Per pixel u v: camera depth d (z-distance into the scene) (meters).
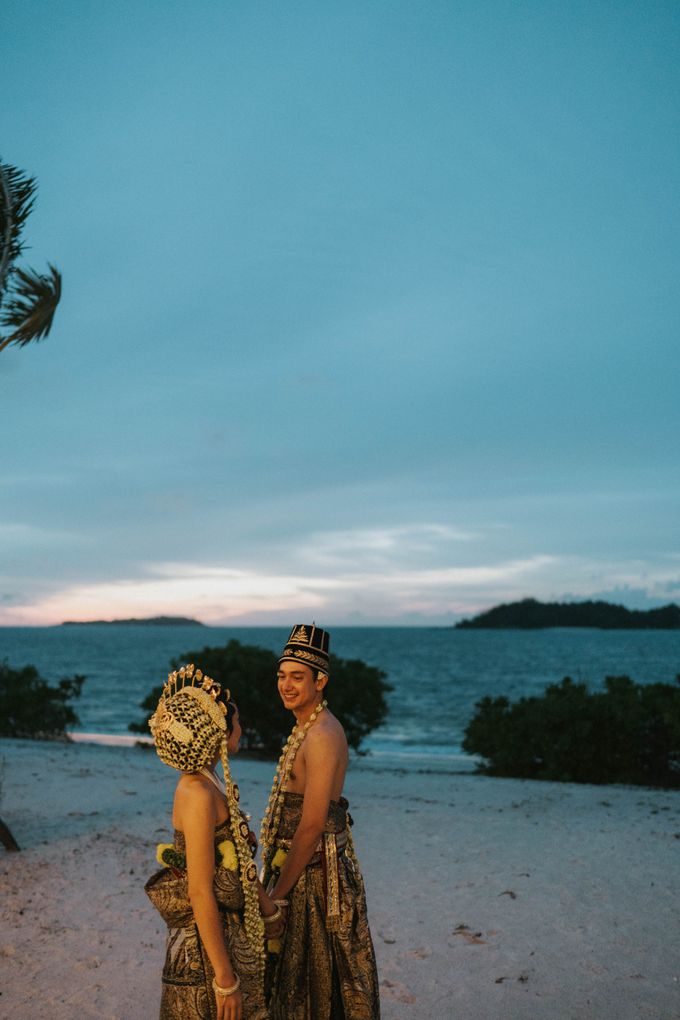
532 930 5.44
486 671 84.75
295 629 3.29
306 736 3.19
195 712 2.75
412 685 64.69
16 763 12.85
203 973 2.73
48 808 9.20
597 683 66.56
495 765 14.40
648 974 4.71
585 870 6.92
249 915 2.81
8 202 7.38
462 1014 4.23
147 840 7.75
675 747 13.34
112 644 188.62
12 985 4.50
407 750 23.91
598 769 13.39
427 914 5.78
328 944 3.06
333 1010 3.05
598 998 4.41
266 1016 2.83
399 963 4.89
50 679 65.62
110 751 16.14
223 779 2.93
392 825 8.88
